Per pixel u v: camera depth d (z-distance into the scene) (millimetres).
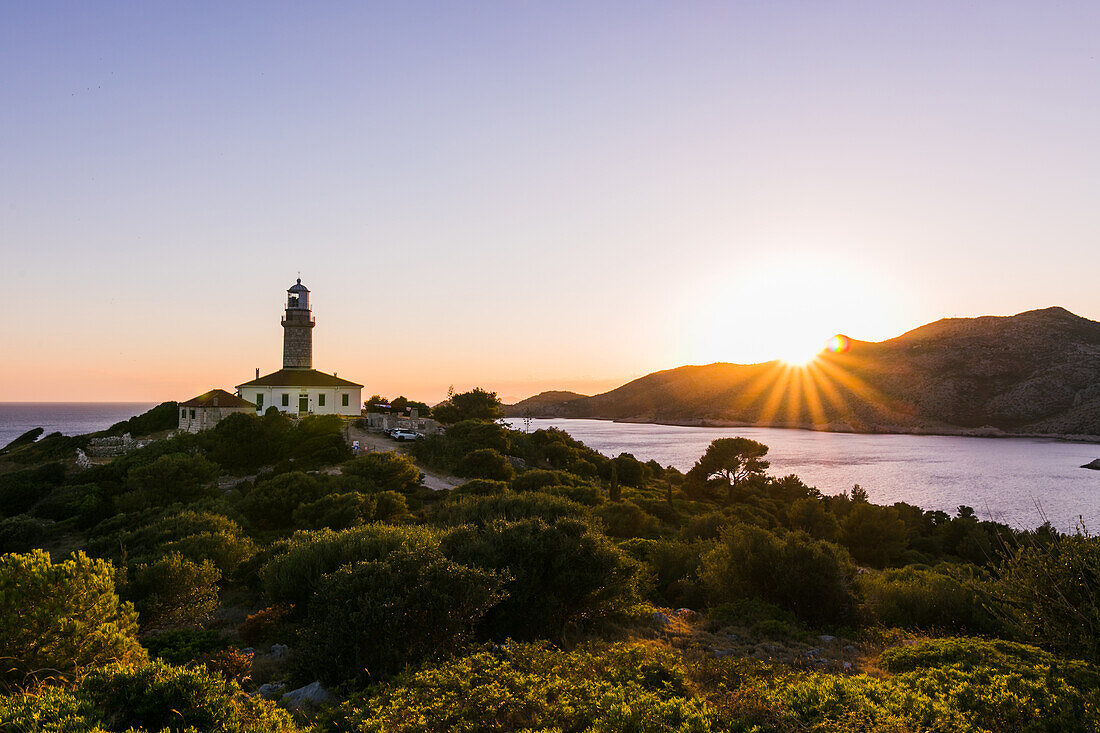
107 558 24000
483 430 63281
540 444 74812
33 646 9672
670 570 25000
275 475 45188
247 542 24594
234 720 8133
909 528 58094
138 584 17891
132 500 38812
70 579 10453
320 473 42750
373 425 71875
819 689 9539
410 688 9523
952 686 9992
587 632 16141
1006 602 12781
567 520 16984
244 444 51875
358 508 30188
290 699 11078
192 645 14094
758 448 77125
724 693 10156
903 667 12375
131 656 10961
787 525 52281
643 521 37438
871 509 48656
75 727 7219
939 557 53219
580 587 15141
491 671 9977
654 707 8805
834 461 164000
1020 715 8852
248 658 13227
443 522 27203
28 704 7637
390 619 11477
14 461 62438
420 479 45500
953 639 13891
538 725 8359
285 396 72125
